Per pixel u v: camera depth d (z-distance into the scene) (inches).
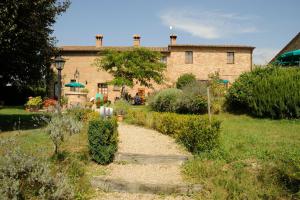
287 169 273.7
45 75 602.9
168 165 339.6
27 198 220.5
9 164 217.2
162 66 1196.5
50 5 518.9
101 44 1560.0
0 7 428.8
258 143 377.4
